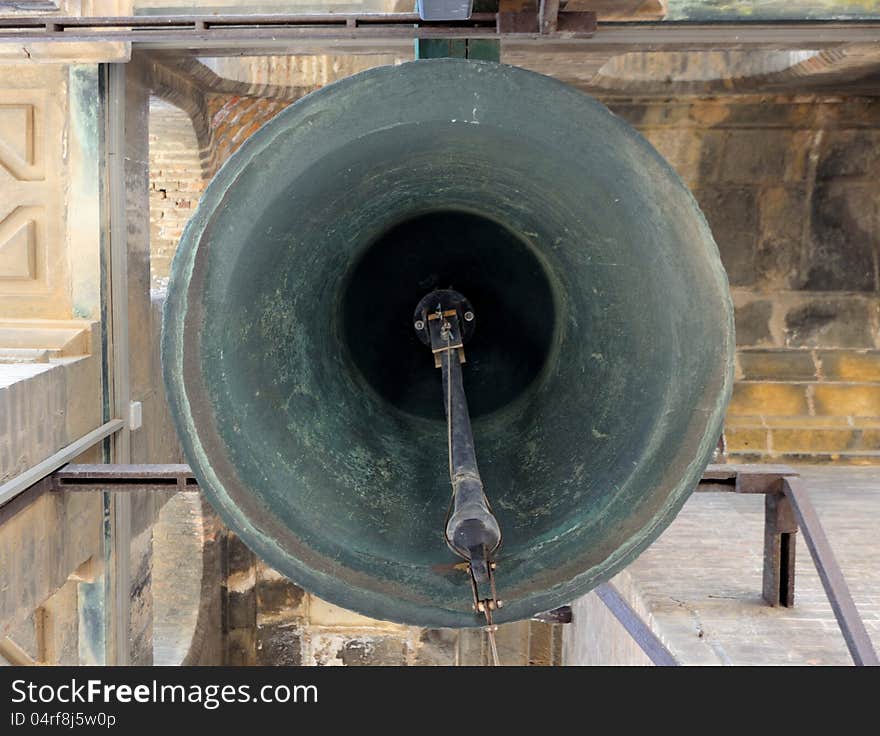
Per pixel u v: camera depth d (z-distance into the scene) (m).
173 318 1.66
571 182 1.85
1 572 3.66
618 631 4.52
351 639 8.77
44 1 4.08
